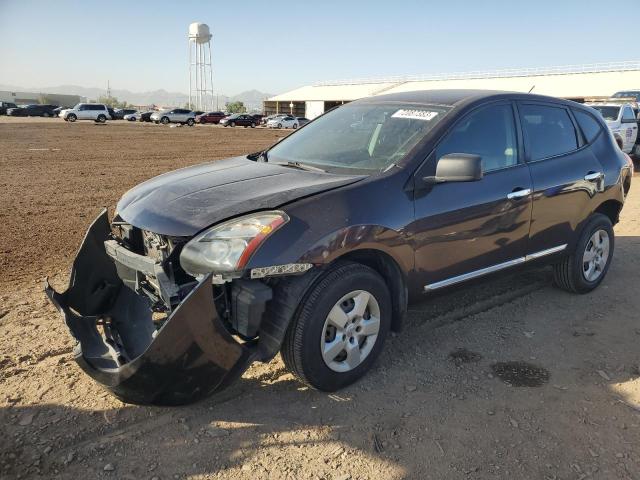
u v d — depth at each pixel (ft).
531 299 16.15
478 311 15.17
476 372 11.86
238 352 9.46
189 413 10.11
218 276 9.27
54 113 184.03
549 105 15.19
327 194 10.30
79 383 10.98
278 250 9.37
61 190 35.42
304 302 9.93
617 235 23.99
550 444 9.47
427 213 11.39
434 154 11.79
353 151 12.68
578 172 15.12
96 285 12.28
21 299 15.23
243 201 10.07
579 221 15.51
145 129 124.57
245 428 9.71
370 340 11.15
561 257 15.49
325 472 8.67
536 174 13.91
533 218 13.88
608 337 13.71
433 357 12.50
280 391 10.94
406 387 11.19
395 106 13.83
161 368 8.92
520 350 12.93
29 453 8.86
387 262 11.28
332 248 9.88
